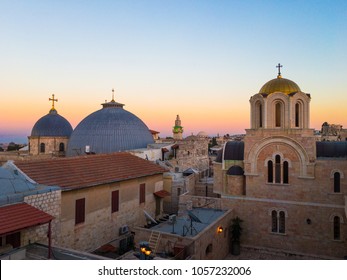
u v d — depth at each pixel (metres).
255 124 37.12
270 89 36.69
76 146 59.94
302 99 35.59
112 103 65.88
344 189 32.38
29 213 20.58
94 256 20.67
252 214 35.97
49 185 25.89
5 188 21.69
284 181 35.06
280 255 34.28
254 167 36.03
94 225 30.11
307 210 33.72
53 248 21.88
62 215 26.78
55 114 82.75
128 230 33.81
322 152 35.09
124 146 58.88
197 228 30.64
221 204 37.34
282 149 34.88
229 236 35.22
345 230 32.25
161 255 26.17
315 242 33.34
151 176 39.00
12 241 21.19
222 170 38.56
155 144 62.16
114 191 32.78
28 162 28.14
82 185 28.23
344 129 83.25
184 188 43.41
